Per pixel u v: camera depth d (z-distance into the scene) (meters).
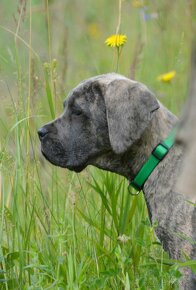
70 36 17.83
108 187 8.99
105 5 19.25
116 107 8.45
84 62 16.19
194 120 4.87
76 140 8.94
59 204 9.85
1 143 9.70
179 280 8.13
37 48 14.20
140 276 8.48
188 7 12.09
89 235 9.29
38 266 8.27
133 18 15.42
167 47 14.41
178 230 8.19
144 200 9.44
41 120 10.50
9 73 10.22
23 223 9.54
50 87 10.28
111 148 8.82
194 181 4.84
